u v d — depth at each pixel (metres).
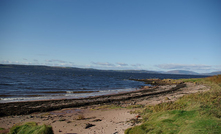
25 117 12.48
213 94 12.12
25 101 19.09
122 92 31.25
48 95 24.55
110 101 21.09
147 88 39.50
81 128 8.92
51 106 16.91
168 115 8.23
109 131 8.16
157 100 20.70
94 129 8.66
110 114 12.93
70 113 14.10
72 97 23.69
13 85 34.44
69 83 46.16
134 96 24.91
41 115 13.27
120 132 7.79
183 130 5.78
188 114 7.75
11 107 15.77
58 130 8.62
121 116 11.87
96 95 26.41
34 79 53.00
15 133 6.57
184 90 32.03
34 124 7.07
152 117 8.95
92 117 12.09
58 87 35.72
